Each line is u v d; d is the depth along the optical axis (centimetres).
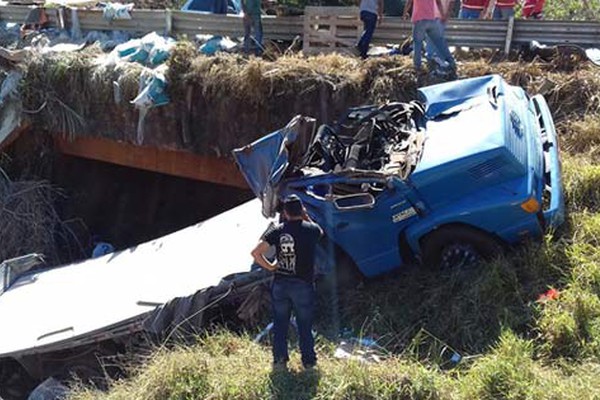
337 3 1420
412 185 768
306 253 655
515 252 775
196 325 805
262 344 766
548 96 1021
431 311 757
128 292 879
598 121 970
